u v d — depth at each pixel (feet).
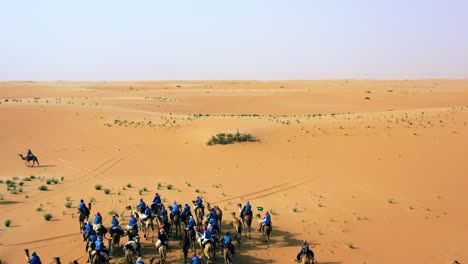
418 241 74.54
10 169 124.98
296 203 94.99
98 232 68.85
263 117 195.52
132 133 165.37
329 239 76.02
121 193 102.73
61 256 68.13
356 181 109.09
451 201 93.56
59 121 180.65
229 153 138.21
